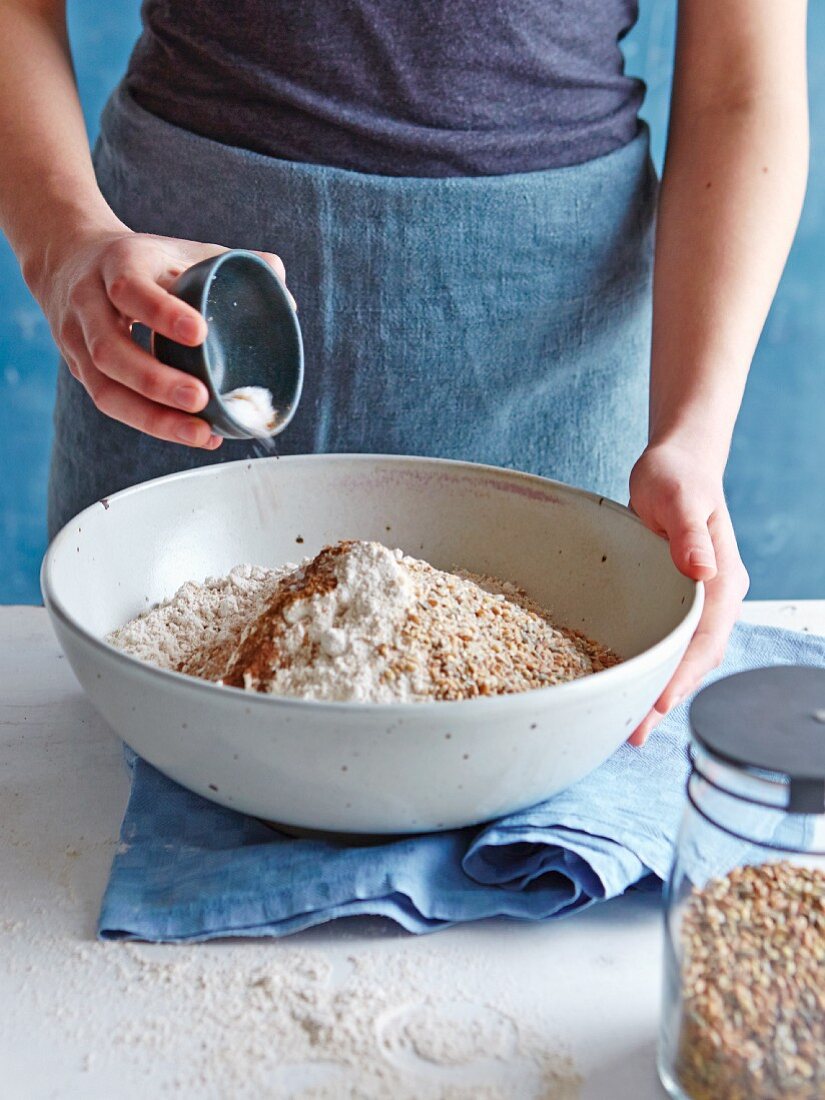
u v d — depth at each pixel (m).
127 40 2.12
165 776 0.88
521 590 1.05
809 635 1.10
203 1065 0.64
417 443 1.26
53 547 0.90
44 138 1.09
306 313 1.19
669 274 1.16
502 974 0.71
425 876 0.76
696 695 0.62
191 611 0.98
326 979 0.71
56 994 0.69
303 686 0.80
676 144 1.23
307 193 1.15
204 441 0.86
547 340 1.25
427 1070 0.64
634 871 0.76
